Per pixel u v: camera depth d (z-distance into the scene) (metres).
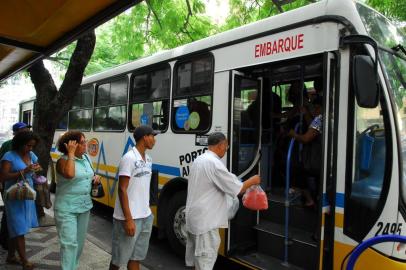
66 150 3.61
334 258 3.41
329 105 3.44
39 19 3.75
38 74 6.36
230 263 5.15
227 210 3.53
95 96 8.03
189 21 8.96
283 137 5.18
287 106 5.32
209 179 3.39
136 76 6.57
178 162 5.32
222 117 4.57
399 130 3.29
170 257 5.40
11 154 4.07
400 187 3.20
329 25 3.53
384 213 3.20
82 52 6.16
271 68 4.37
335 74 3.46
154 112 5.96
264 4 8.36
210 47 4.84
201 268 3.37
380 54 3.50
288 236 4.11
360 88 3.12
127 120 6.69
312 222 4.26
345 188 3.37
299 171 4.60
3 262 4.39
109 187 7.15
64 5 3.33
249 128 4.65
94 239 5.58
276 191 5.13
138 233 3.52
